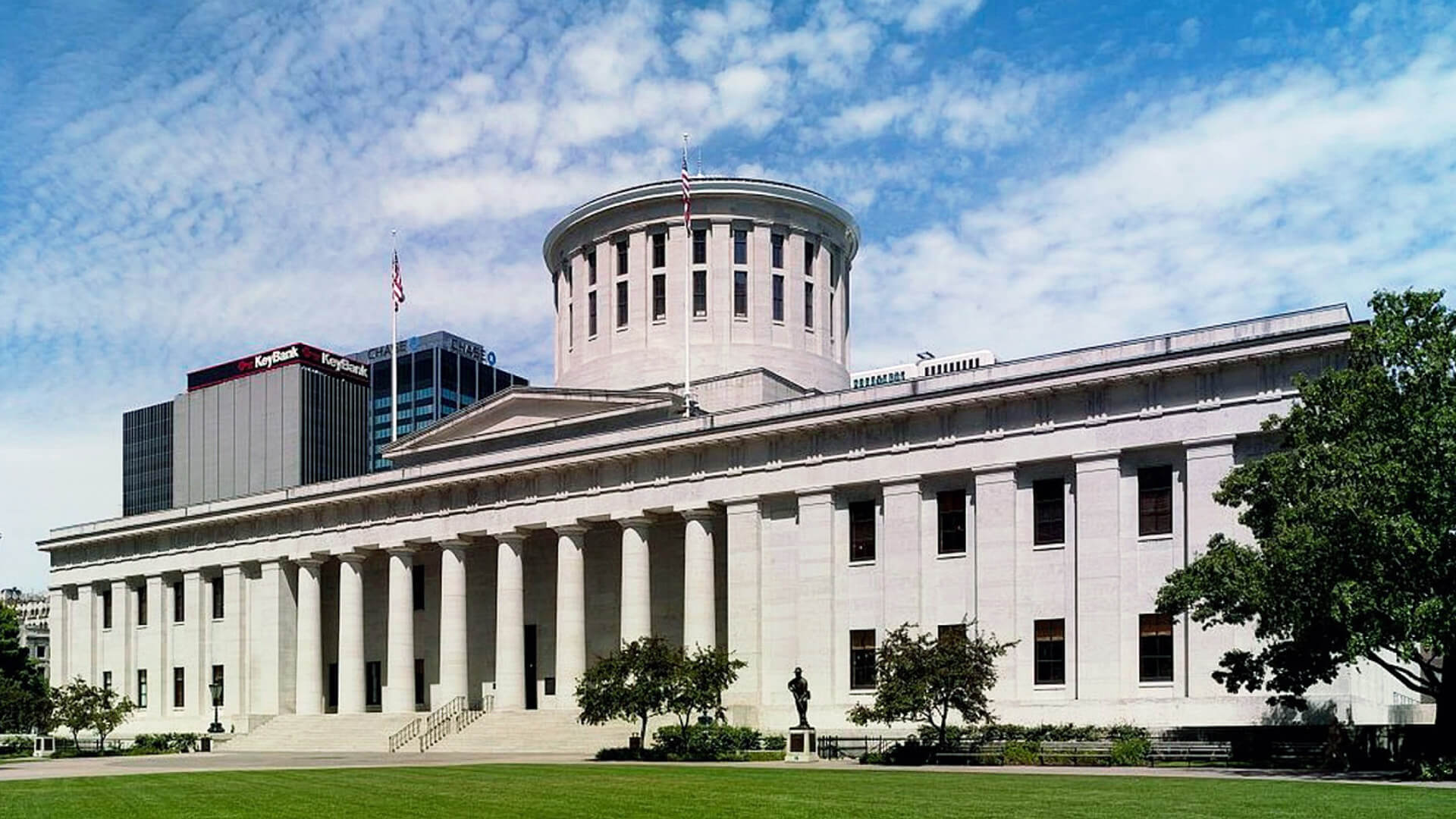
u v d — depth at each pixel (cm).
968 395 6425
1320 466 4338
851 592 6794
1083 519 6097
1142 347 6125
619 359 9312
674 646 7738
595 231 9675
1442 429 4109
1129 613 5953
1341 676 5434
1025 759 5119
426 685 8931
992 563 6303
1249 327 5872
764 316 9325
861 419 6731
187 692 9706
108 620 10669
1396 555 4016
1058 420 6241
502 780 4322
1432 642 4081
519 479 8044
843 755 6062
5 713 8225
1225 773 4362
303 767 5656
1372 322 4634
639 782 4097
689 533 7319
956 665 5306
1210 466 5784
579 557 7781
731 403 8256
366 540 8750
